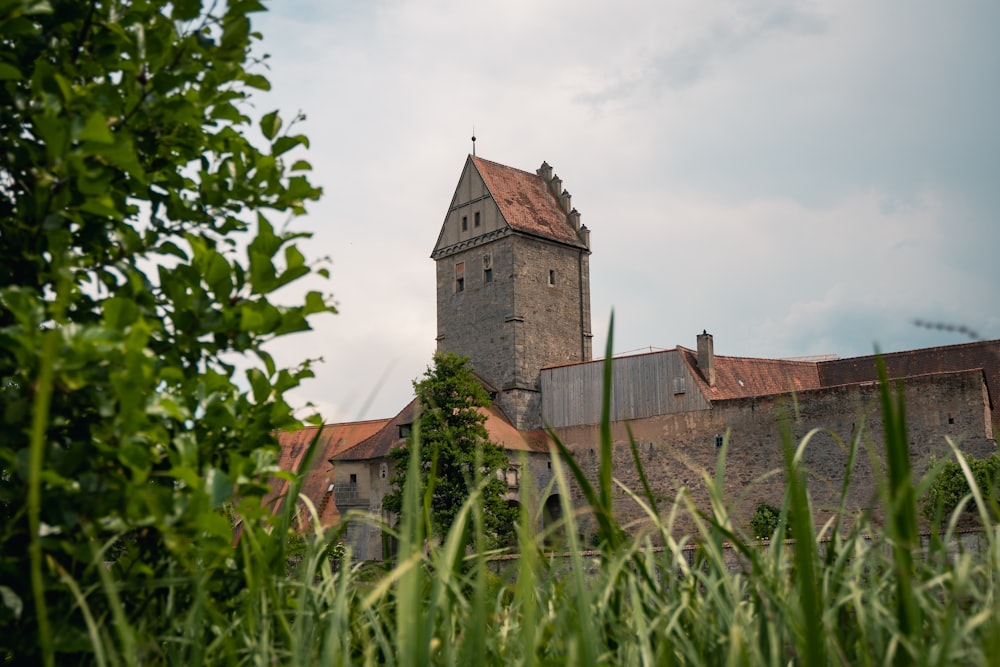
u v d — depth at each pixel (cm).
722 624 275
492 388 5547
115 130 304
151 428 255
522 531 213
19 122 293
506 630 280
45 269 297
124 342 245
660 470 4822
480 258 5812
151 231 320
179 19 310
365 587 305
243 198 328
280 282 296
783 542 284
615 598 285
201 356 311
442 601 246
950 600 241
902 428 225
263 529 316
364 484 4978
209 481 260
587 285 5991
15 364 257
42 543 244
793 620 237
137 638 247
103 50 308
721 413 4672
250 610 256
